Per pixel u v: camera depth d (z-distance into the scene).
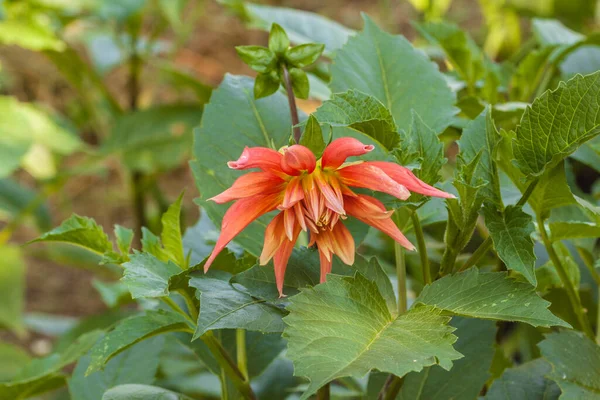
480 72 0.94
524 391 0.76
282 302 0.69
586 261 0.82
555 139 0.70
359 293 0.66
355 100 0.70
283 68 0.74
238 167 0.65
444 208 0.81
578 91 0.69
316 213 0.65
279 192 0.67
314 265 0.71
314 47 0.74
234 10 1.09
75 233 0.73
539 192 0.72
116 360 0.82
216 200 0.65
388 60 0.83
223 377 0.80
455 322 0.79
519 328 0.97
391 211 0.66
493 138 0.71
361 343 0.64
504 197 0.83
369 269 0.71
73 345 0.85
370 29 0.84
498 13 1.46
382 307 0.66
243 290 0.69
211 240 0.81
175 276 0.69
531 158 0.71
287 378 0.91
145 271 0.69
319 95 0.91
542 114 0.70
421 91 0.82
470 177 0.69
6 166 1.47
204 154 0.79
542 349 0.74
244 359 0.78
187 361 1.11
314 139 0.67
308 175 0.66
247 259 0.73
